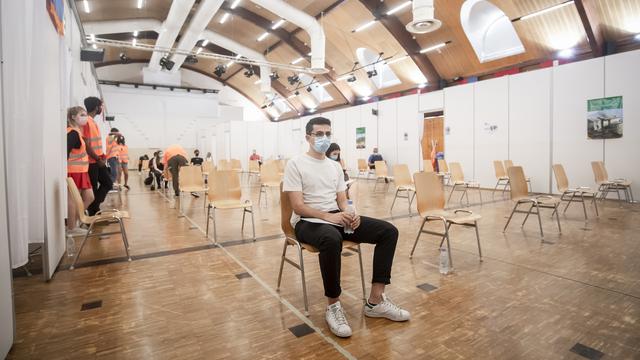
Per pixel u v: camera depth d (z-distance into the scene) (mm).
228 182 4320
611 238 4012
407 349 1773
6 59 2070
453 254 3461
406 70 12633
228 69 20625
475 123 9820
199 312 2211
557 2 7805
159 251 3604
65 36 3953
